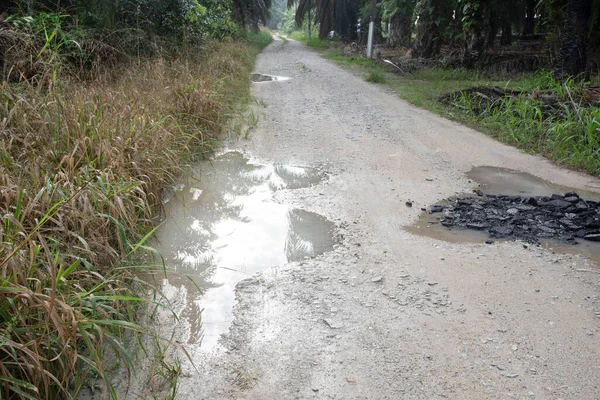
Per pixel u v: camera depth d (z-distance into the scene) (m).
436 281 3.54
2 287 2.27
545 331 3.00
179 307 3.18
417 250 4.01
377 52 20.00
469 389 2.54
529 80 12.18
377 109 9.87
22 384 2.12
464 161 6.54
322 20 31.36
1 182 3.42
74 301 2.50
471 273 3.66
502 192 5.41
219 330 2.96
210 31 16.30
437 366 2.70
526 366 2.71
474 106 9.48
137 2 11.02
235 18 24.89
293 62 19.02
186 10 12.21
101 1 9.44
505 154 6.90
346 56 21.81
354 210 4.80
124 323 2.43
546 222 4.54
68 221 3.27
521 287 3.48
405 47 23.77
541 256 3.93
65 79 6.45
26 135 4.37
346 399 2.46
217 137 7.16
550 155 6.78
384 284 3.49
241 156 6.48
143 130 5.08
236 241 4.11
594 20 11.60
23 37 6.80
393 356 2.77
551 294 3.40
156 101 6.66
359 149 6.95
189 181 5.46
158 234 4.17
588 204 4.97
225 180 5.56
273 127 8.08
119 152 4.32
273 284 3.47
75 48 8.36
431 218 4.66
